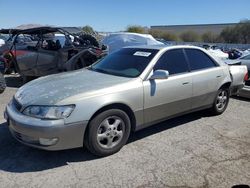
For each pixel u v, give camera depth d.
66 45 8.95
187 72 5.20
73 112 3.77
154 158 4.19
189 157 4.25
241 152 4.45
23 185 3.49
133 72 4.64
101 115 4.00
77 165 3.96
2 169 3.84
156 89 4.61
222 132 5.25
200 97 5.47
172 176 3.74
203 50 5.74
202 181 3.64
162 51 4.98
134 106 4.36
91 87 4.09
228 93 6.25
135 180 3.63
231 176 3.77
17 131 3.90
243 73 6.61
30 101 3.90
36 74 9.00
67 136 3.77
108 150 4.17
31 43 9.15
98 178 3.66
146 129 5.27
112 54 5.52
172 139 4.87
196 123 5.66
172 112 5.00
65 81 4.43
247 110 6.67
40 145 3.76
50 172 3.78
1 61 9.70
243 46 50.12
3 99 7.30
